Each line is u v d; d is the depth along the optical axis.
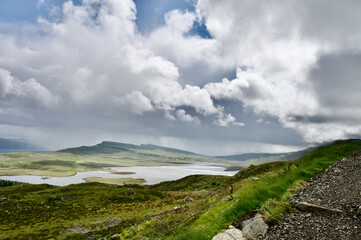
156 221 20.34
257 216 8.77
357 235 6.60
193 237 9.49
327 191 10.99
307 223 8.02
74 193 115.94
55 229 47.34
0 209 85.00
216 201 17.61
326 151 23.88
